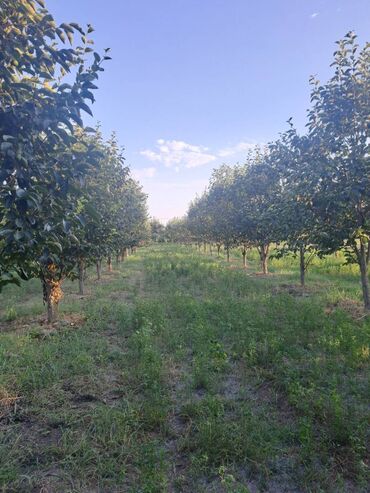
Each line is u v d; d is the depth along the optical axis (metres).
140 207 23.23
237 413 3.80
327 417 3.57
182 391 4.28
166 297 9.95
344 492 2.71
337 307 8.26
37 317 8.14
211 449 3.11
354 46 6.96
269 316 6.84
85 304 9.12
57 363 4.95
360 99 6.99
